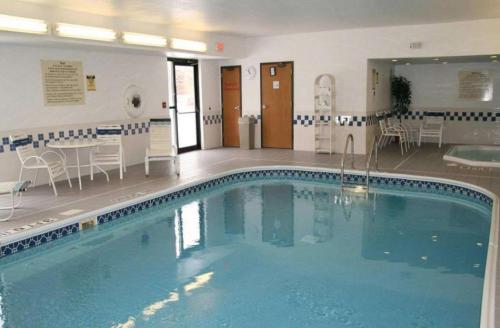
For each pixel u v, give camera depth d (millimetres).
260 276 4332
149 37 7746
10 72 6734
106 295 3998
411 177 7438
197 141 11094
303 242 5258
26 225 5176
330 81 9852
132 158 9000
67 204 6047
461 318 3465
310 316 3553
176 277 4348
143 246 5207
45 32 6035
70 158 7746
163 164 9008
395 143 11570
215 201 7082
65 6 6199
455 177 7230
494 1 6461
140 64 8992
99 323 3525
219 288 4090
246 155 9992
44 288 4160
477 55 8531
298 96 10398
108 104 8352
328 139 10180
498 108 10930
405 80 11734
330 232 5590
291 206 6762
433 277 4227
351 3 6469
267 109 10852
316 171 8328
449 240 5207
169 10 6699
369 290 3982
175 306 3764
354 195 7266
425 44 8812
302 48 10109
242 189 7820
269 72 10633
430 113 11648
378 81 10461
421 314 3541
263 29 9109
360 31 9391
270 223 5996
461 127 11391
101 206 5922
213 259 4789
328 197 7203
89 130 8008
